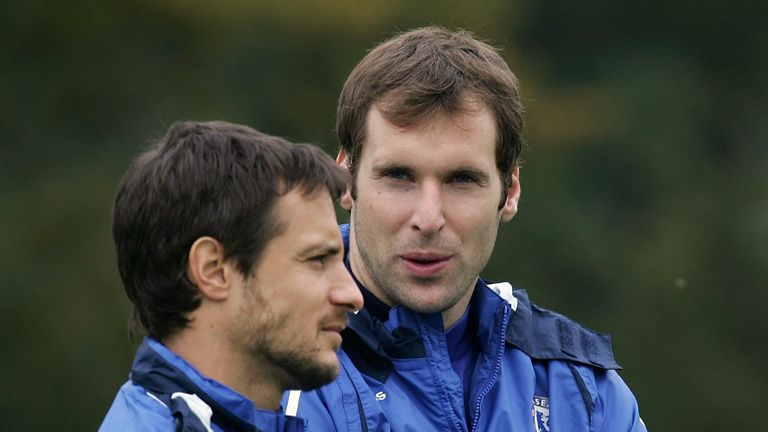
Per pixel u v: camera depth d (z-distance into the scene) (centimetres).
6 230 5384
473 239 1173
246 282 976
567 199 6266
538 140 6644
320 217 995
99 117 6031
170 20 6253
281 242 980
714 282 6322
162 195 978
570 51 7525
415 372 1173
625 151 6750
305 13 6134
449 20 6306
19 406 5125
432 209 1150
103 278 5244
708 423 5853
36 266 5291
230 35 6247
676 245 6353
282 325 980
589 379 1238
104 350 5150
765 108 7631
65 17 6106
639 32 7700
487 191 1179
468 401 1198
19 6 6059
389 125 1159
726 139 7444
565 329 1266
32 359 5150
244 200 972
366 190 1173
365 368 1172
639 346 5897
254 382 990
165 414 954
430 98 1152
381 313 1196
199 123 1017
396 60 1182
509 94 1200
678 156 6856
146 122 6009
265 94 6072
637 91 7150
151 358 977
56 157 5881
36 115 5975
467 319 1226
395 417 1152
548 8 7519
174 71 6188
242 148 987
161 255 976
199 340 980
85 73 6056
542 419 1214
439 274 1164
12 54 6075
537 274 5881
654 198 6694
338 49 6150
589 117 6825
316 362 990
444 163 1153
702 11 7794
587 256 5931
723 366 5969
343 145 1217
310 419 1129
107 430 958
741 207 6719
